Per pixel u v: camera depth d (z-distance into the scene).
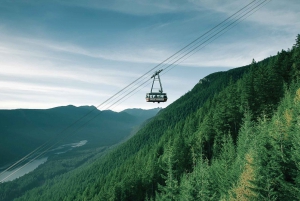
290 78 92.00
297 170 33.28
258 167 34.50
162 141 133.88
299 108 50.03
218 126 84.06
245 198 34.00
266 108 76.56
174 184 53.94
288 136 41.03
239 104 89.81
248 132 62.12
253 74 106.50
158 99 39.12
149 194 84.62
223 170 54.62
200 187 42.72
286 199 32.44
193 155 75.69
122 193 86.38
